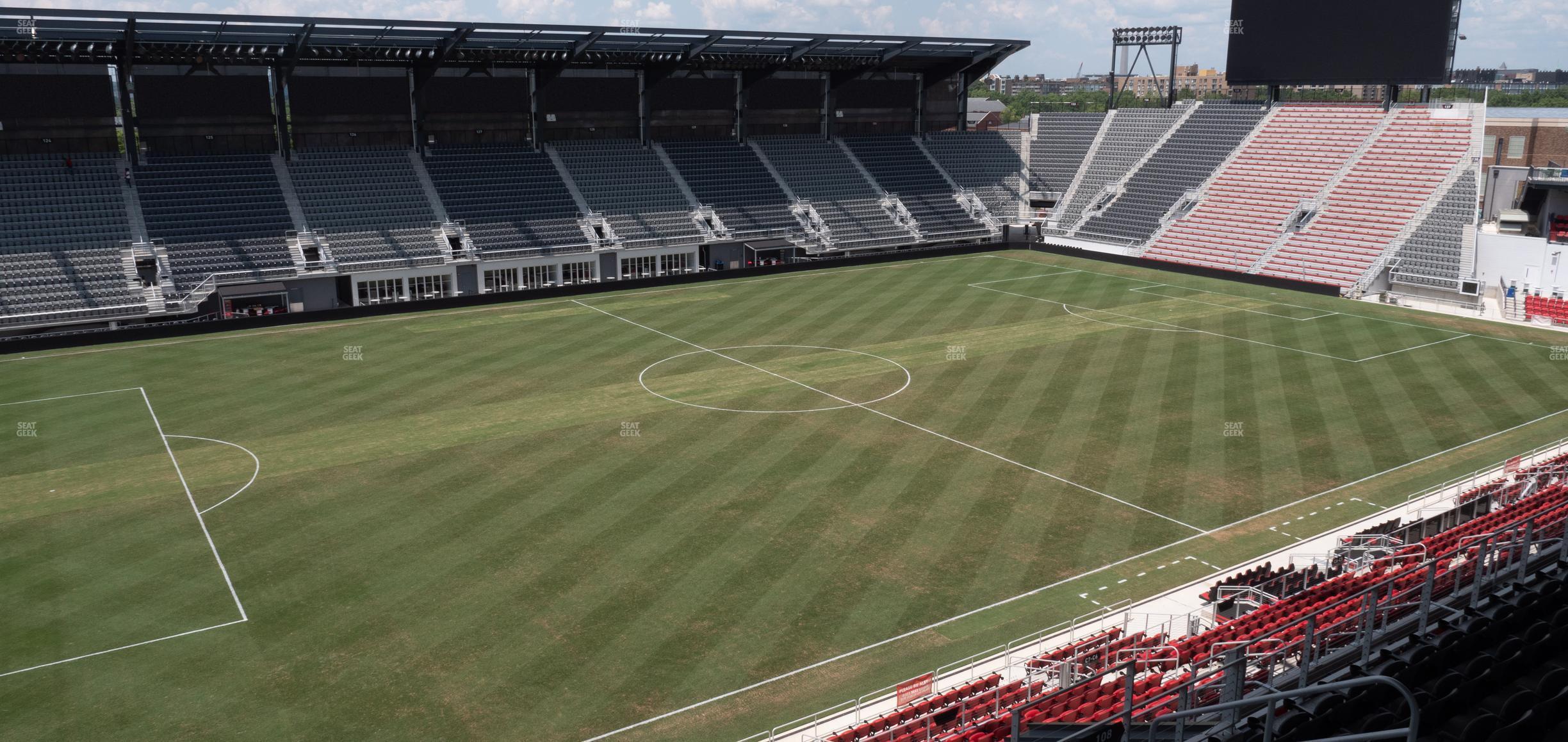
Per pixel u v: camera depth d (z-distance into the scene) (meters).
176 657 23.38
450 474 34.59
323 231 67.06
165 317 58.12
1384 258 67.25
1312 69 78.06
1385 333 54.81
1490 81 165.38
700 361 49.66
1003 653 23.77
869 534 30.02
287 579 27.11
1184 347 51.94
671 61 80.56
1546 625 18.12
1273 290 67.25
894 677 22.83
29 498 32.56
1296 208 75.88
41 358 50.38
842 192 87.88
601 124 82.75
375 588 26.67
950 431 39.16
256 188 67.94
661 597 26.23
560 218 74.88
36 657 23.31
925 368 48.12
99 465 35.50
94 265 59.41
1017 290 67.56
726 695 22.08
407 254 67.75
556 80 79.94
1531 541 21.80
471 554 28.61
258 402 42.91
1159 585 27.06
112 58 63.91
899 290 67.81
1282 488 33.44
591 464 35.62
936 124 98.88
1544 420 39.84
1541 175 66.94
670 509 31.77
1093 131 95.88
